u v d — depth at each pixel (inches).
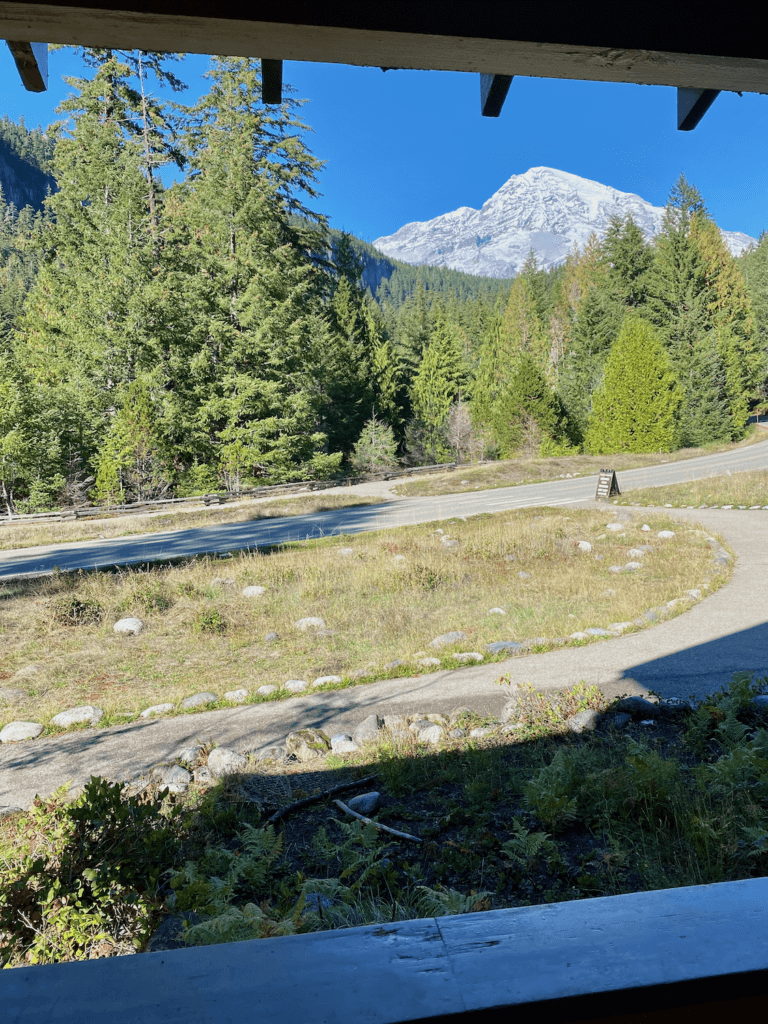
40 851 151.4
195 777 230.7
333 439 1829.5
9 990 35.4
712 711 235.8
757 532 649.6
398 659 351.3
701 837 155.3
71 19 42.3
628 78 53.4
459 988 34.1
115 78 1547.7
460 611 443.2
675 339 1943.9
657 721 252.7
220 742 262.5
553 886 150.6
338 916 136.2
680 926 38.7
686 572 505.4
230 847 179.0
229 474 1408.7
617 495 965.8
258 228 1504.7
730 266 2201.0
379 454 1739.7
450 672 327.9
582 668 320.2
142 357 1419.8
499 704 282.8
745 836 157.1
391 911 137.1
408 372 2613.2
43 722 294.8
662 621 392.2
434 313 2999.5
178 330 1443.2
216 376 1454.2
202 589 518.6
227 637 414.9
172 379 1437.0
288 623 436.1
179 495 1363.2
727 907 40.6
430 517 871.7
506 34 45.8
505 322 2689.5
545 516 809.5
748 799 169.6
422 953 37.2
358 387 1941.4
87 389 1439.5
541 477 1274.6
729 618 388.8
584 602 442.0
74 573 601.6
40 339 1665.8
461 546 639.1
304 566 573.6
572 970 34.9
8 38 44.8
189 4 41.6
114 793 158.9
